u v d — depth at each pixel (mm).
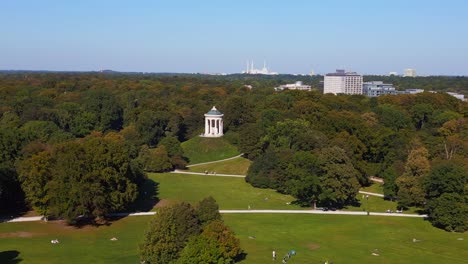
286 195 137125
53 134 159750
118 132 198625
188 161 178375
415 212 123250
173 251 79250
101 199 103875
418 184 123188
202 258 75312
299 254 89125
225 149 185250
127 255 87312
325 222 112062
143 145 170750
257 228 105500
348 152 145000
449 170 115000
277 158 145875
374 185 151000
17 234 98562
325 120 174875
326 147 138000
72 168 104750
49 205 105500
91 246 92500
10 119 185750
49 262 83188
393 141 162125
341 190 123312
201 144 187250
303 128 159250
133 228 104188
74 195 102375
